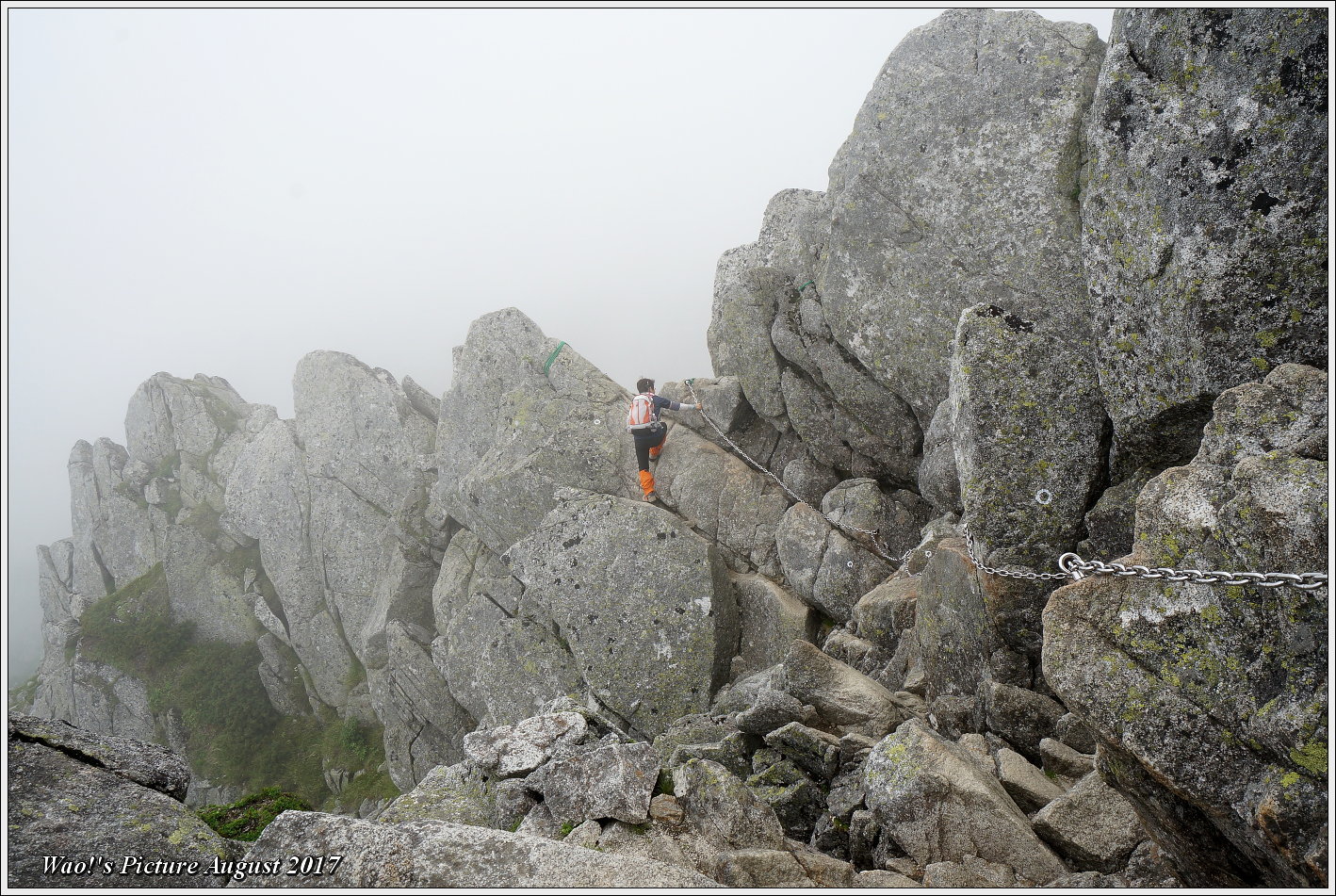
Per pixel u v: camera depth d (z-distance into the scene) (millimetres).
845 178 14102
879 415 15453
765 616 16797
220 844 5590
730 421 18953
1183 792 4703
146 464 47469
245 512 39781
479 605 20938
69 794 5648
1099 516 8727
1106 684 4977
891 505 16094
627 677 16875
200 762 38156
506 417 22297
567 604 17703
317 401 37531
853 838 7215
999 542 9273
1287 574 4332
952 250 12398
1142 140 7949
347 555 36312
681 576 16766
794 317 16734
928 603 11031
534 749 7535
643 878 5141
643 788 6691
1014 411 9117
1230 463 5480
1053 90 11641
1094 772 6746
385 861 5316
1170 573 4820
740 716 10047
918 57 13070
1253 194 7137
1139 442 8570
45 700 44562
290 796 7254
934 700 10508
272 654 39344
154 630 41344
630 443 20188
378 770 34531
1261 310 7230
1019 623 9352
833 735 9875
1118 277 8414
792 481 17891
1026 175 11703
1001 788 7090
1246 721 4512
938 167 12547
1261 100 7070
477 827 5559
